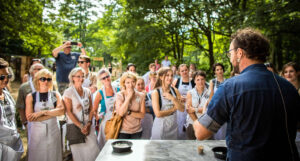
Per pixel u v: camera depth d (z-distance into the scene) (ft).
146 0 42.45
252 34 4.19
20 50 61.41
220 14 32.19
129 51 52.49
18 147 8.19
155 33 44.29
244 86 3.85
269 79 3.90
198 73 11.08
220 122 4.13
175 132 10.09
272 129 3.63
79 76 9.78
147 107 12.74
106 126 10.05
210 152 6.52
